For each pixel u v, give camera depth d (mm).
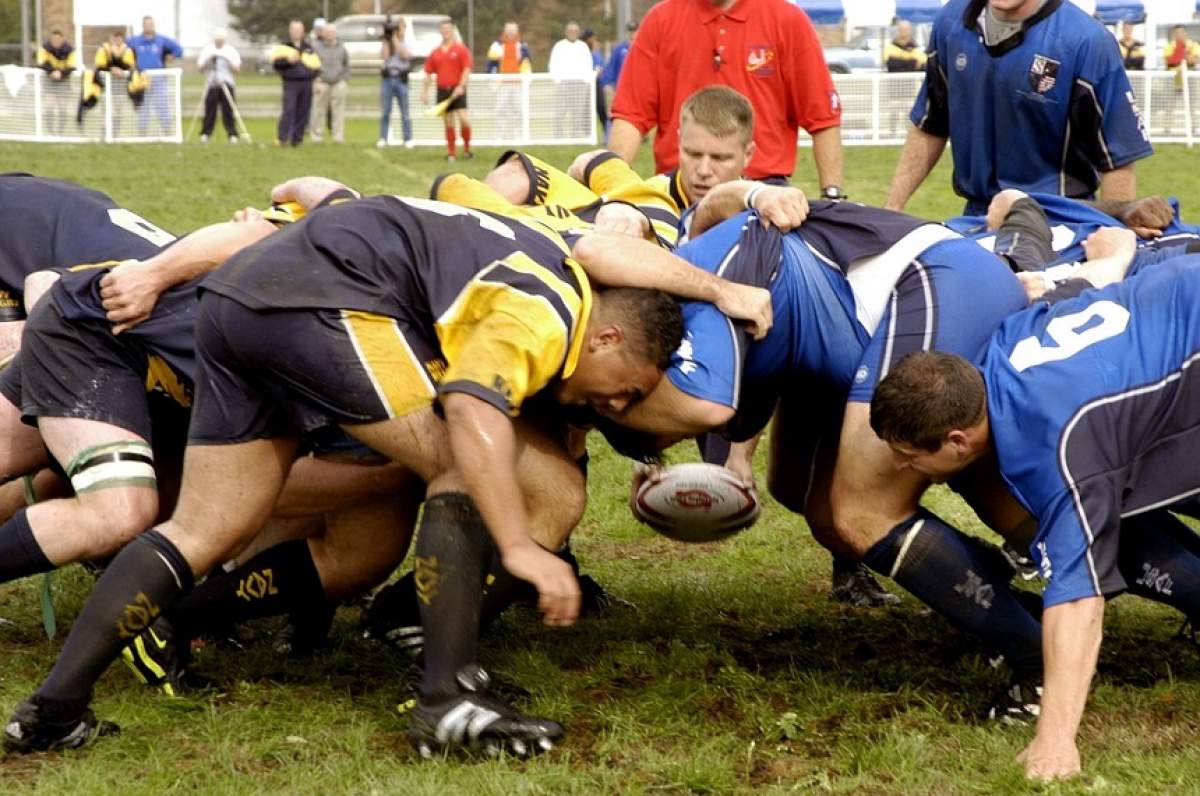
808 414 10188
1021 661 9070
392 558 9891
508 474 8062
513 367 8078
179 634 9602
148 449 9547
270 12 113438
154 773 8352
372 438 8492
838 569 11734
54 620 10805
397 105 56062
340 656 10188
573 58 53781
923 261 9273
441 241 8516
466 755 8562
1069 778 7973
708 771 8297
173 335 9383
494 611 9125
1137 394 8352
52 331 9445
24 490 10656
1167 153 46594
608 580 12195
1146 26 56656
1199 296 8680
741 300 8906
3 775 8344
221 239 9578
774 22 14836
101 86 53031
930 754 8586
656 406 8758
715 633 10875
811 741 8914
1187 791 8023
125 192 36469
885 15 56438
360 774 8320
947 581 8992
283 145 51406
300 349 8281
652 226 10656
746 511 9453
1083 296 8930
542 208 10867
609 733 8969
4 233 10711
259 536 10406
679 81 15102
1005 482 8430
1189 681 9859
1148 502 8508
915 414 8289
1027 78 13477
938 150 14773
